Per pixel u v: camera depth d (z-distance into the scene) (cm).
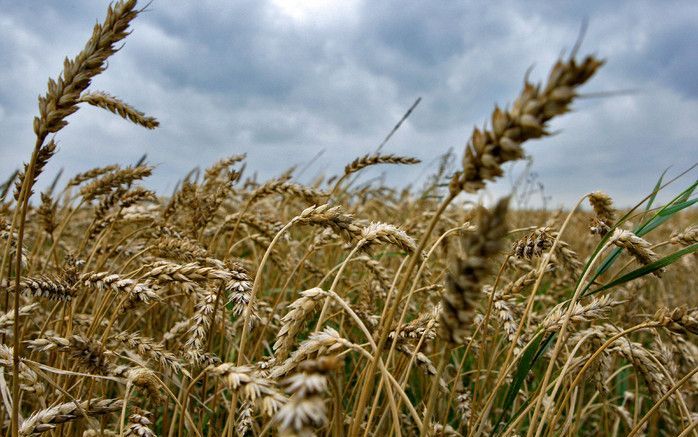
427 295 366
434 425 259
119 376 224
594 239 570
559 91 98
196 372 339
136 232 383
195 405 350
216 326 326
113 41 178
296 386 111
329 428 270
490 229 117
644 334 455
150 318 397
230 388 161
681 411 254
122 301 238
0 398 259
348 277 509
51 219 365
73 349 212
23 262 301
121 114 224
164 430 284
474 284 121
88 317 325
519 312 334
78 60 176
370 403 355
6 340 277
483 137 116
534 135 107
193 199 382
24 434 199
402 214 746
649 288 583
